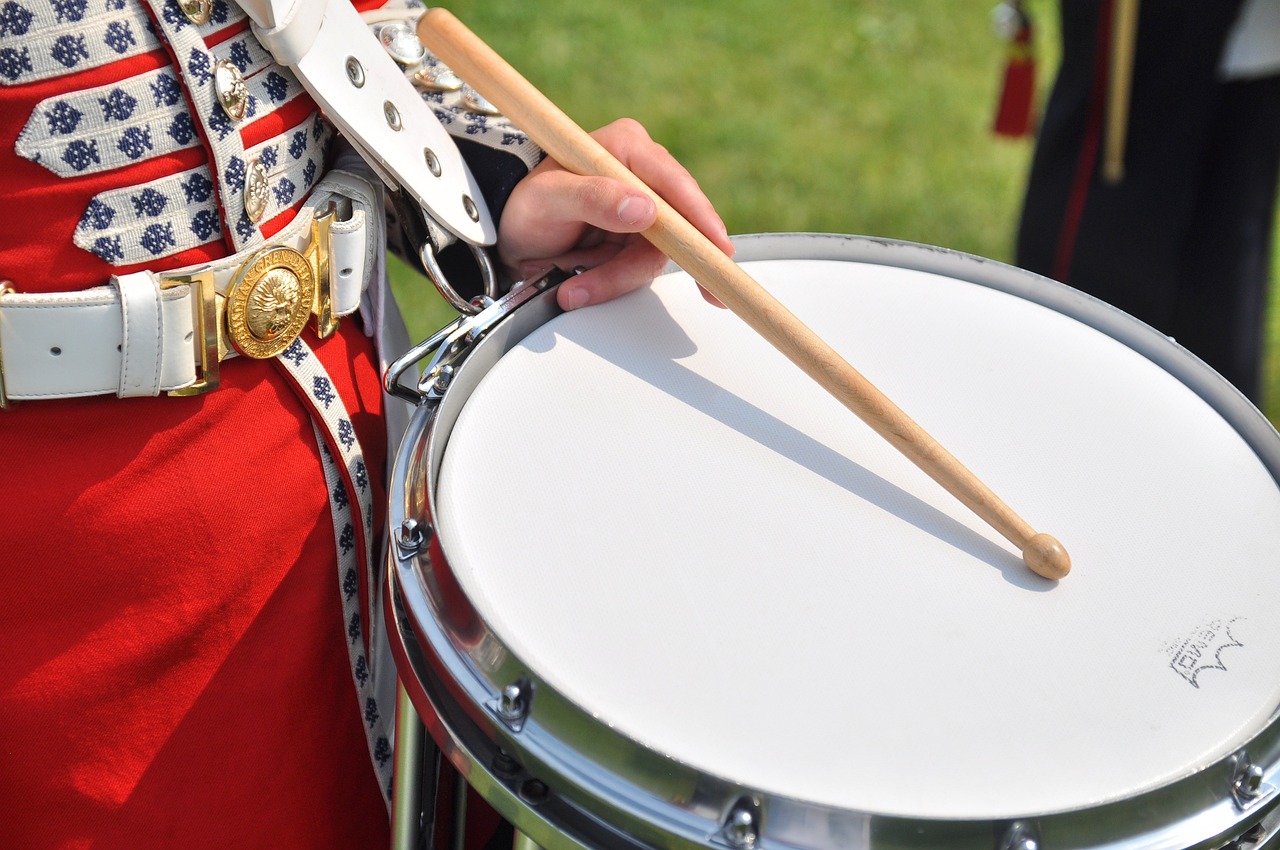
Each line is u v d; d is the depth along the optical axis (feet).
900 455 2.80
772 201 9.32
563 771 2.09
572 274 3.19
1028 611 2.43
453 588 2.31
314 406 2.81
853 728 2.16
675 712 2.15
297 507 2.81
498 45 10.86
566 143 3.09
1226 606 2.49
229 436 2.69
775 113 10.46
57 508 2.56
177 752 2.83
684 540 2.51
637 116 10.16
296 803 2.98
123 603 2.67
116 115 2.40
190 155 2.50
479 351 2.85
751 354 3.06
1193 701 2.27
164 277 2.50
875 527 2.60
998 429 2.90
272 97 2.65
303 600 2.88
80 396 2.54
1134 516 2.69
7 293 2.43
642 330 3.08
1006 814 1.96
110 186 2.44
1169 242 6.21
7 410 2.52
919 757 2.12
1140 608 2.47
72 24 2.33
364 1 3.35
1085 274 6.45
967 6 12.41
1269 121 5.90
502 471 2.61
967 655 2.32
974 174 9.94
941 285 3.38
